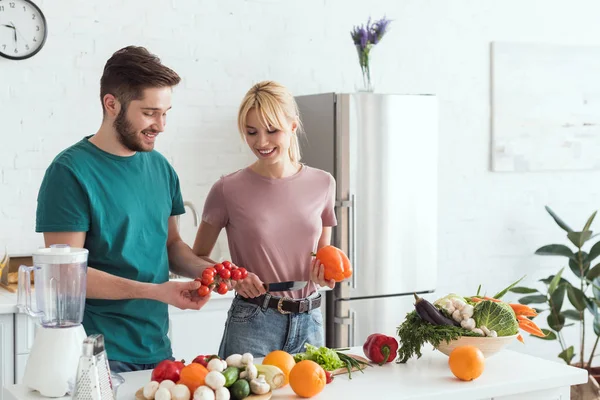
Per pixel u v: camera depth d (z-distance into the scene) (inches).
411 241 163.6
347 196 157.6
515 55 194.4
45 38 150.7
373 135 158.9
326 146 159.8
